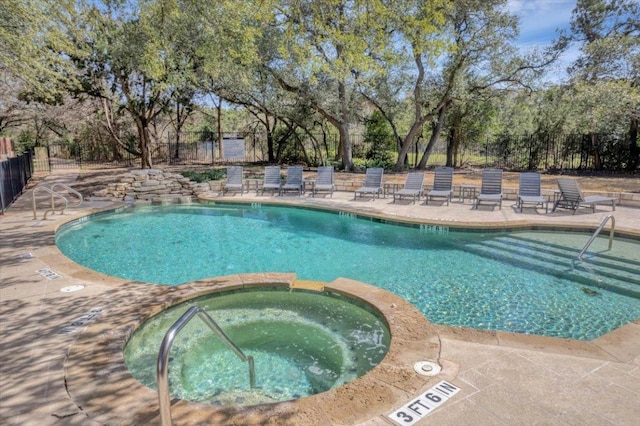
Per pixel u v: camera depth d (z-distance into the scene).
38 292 4.77
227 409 2.66
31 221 8.82
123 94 16.39
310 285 5.18
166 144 24.44
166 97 17.39
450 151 20.12
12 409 2.63
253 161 22.62
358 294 4.80
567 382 2.94
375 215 9.49
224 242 8.27
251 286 5.14
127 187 12.24
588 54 15.08
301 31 10.52
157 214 11.05
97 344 3.54
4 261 5.98
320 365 3.73
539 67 16.03
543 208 9.83
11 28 8.20
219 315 4.73
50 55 9.51
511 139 18.53
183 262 7.02
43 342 3.56
